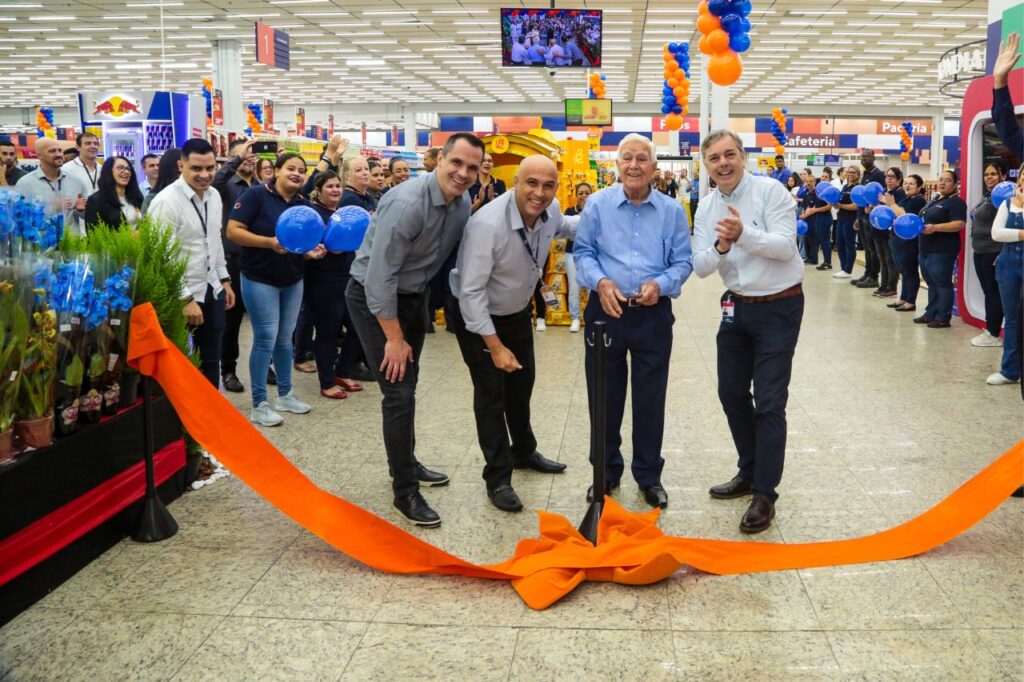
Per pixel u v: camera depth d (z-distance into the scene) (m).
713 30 5.77
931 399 4.68
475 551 2.78
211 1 14.20
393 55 20.11
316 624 2.30
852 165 10.53
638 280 3.04
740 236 2.77
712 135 2.95
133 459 2.91
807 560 2.61
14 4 14.34
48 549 2.45
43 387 2.44
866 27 16.48
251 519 3.04
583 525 2.79
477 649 2.16
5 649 2.17
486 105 30.75
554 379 5.30
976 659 2.06
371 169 5.93
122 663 2.11
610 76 23.75
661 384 3.12
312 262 4.66
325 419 4.40
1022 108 6.12
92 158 6.70
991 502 2.79
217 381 3.98
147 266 3.03
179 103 10.36
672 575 2.56
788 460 3.68
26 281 2.37
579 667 2.07
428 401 4.77
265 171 6.03
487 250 2.90
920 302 8.59
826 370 5.46
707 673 2.03
